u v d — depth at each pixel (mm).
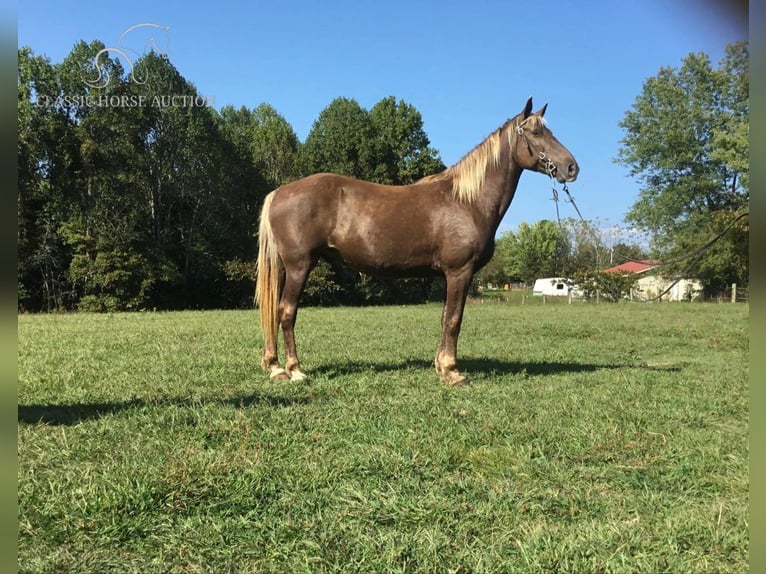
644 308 24484
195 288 37438
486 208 6305
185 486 3131
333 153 45438
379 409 4988
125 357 7691
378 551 2559
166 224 37000
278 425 4395
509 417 4770
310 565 2449
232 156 40094
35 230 31359
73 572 2369
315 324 14461
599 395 5707
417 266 6402
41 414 4641
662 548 2594
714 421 4887
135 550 2580
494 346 9938
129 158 33188
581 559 2477
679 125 38625
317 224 6316
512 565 2451
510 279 79688
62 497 2979
